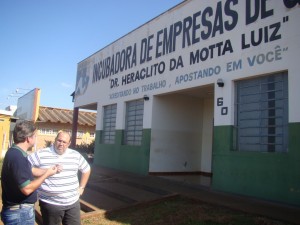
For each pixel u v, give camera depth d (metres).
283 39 8.75
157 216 8.04
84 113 30.23
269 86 9.27
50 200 5.05
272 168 8.70
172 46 12.79
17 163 4.07
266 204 8.35
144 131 14.01
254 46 9.51
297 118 8.23
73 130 21.20
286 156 8.41
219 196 9.33
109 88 17.19
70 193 5.14
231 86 10.11
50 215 5.07
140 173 14.02
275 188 8.58
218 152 10.30
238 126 10.02
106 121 17.62
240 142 9.93
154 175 13.62
